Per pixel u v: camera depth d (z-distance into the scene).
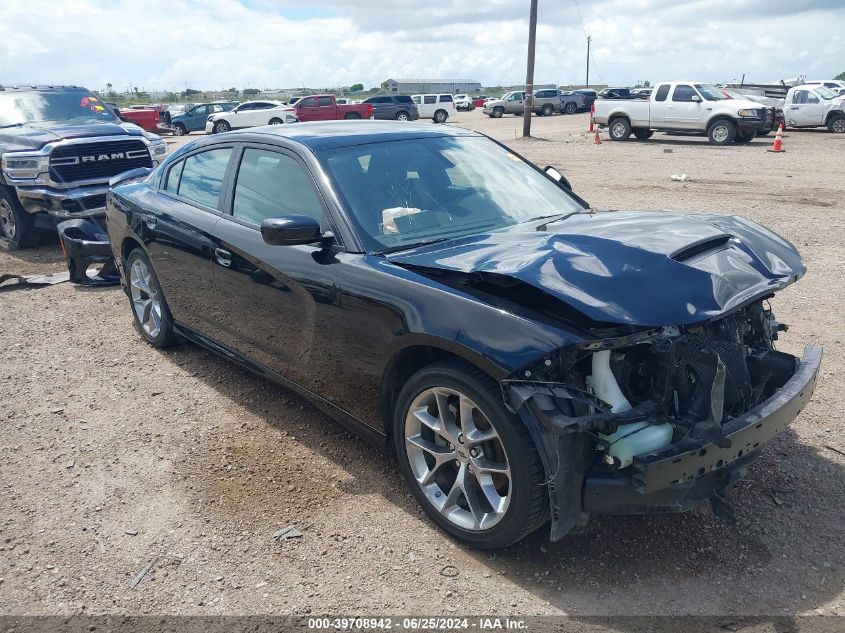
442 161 4.13
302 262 3.66
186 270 4.68
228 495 3.56
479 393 2.83
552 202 4.23
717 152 20.14
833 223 9.55
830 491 3.46
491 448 2.95
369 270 3.33
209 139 4.81
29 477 3.76
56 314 6.50
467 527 3.06
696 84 23.36
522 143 24.66
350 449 3.97
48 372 5.15
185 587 2.93
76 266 7.26
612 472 2.71
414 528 3.27
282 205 3.95
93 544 3.21
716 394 2.65
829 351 5.04
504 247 3.15
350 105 38.06
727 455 2.74
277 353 4.05
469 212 3.86
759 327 3.49
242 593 2.88
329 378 3.69
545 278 2.75
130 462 3.89
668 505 2.68
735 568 2.95
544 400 2.65
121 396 4.72
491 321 2.81
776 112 26.64
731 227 3.37
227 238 4.19
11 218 9.30
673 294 2.69
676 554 3.04
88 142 8.88
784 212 10.46
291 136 4.12
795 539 3.12
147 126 33.75
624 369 2.84
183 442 4.10
